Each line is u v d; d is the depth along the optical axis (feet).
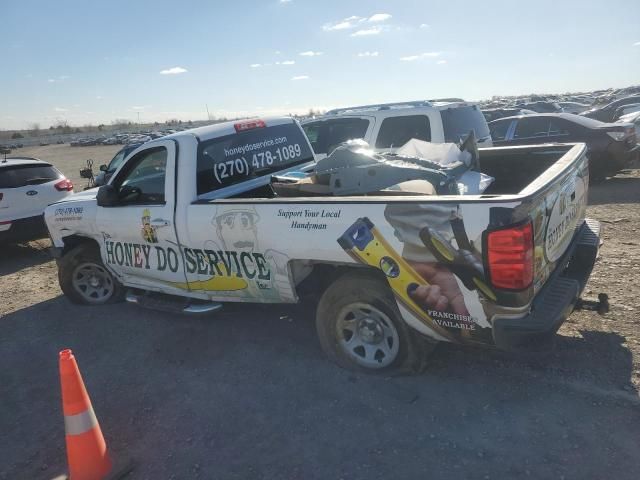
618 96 132.57
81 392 9.65
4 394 13.71
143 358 14.69
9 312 19.95
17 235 27.71
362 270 11.78
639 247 19.70
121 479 9.89
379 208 10.61
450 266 9.98
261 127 16.81
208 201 13.61
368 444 9.96
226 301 14.39
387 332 11.82
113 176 16.34
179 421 11.47
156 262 15.58
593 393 10.70
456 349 13.03
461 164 14.25
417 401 11.11
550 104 87.20
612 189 31.83
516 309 9.60
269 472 9.54
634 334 12.83
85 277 19.27
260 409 11.53
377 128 24.70
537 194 9.67
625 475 8.50
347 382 12.16
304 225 11.62
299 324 15.69
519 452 9.28
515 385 11.30
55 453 10.98
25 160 29.48
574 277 12.31
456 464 9.16
